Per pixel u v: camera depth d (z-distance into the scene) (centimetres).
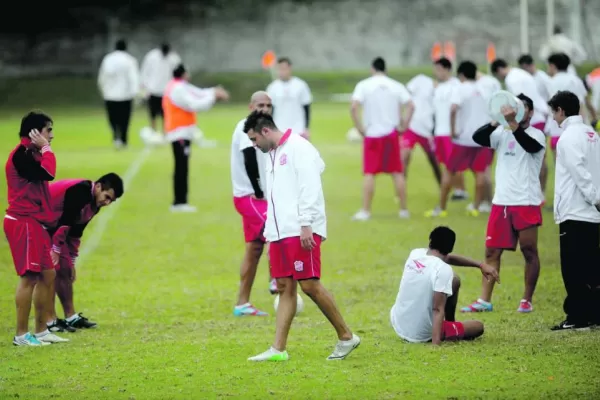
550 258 4709
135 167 7944
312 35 17500
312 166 2895
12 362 3019
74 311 3578
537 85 6125
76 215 3291
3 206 6269
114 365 2966
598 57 16425
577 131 3234
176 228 5716
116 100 9050
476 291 4097
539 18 16888
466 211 6112
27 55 16750
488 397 2536
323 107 13488
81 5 16925
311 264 2903
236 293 4188
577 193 3253
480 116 5750
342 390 2638
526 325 3431
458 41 17250
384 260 4772
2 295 4162
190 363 2970
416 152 9225
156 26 17200
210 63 17312
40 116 3172
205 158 8556
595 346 3014
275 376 2794
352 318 3653
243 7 17375
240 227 5747
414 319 3167
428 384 2670
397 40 17450
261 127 2925
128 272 4619
